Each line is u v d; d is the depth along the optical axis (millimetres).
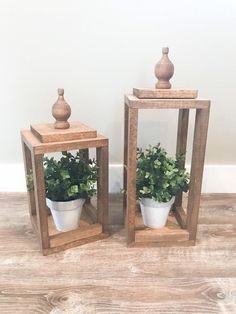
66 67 1092
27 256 843
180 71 1105
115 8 1005
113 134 1216
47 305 666
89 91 1135
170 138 1230
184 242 906
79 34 1041
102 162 878
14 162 1266
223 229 1009
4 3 985
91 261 823
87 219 1024
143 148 1242
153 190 889
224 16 1010
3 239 933
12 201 1205
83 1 993
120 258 837
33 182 880
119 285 729
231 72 1100
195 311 652
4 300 680
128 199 855
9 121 1170
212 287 725
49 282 737
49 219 1018
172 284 734
